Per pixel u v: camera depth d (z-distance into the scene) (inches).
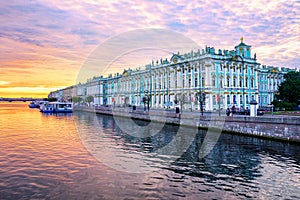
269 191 548.4
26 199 504.7
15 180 606.9
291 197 518.0
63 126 1795.0
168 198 510.6
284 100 2356.1
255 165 737.6
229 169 700.0
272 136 1117.1
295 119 1026.1
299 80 2305.6
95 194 528.1
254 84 2640.3
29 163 751.7
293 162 766.5
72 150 935.0
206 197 516.1
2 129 1616.6
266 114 1667.1
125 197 514.0
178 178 625.6
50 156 839.1
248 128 1231.5
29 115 3031.5
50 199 504.4
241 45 2600.9
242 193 537.3
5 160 786.8
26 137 1269.7
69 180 606.9
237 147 987.3
